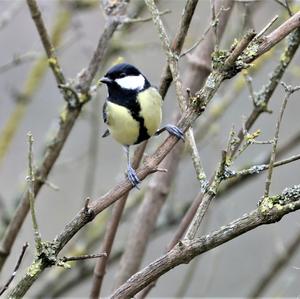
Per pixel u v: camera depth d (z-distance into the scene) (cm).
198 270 1316
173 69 575
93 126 1030
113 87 722
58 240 492
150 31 1275
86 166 1420
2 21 1042
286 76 1091
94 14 1348
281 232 1309
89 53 1142
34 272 484
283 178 1312
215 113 989
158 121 718
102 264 738
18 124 1109
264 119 1298
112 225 738
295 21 509
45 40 784
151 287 678
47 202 1398
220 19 736
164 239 1377
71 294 1370
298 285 1161
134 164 738
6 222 1029
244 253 1327
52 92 1462
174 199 1018
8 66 1012
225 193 980
